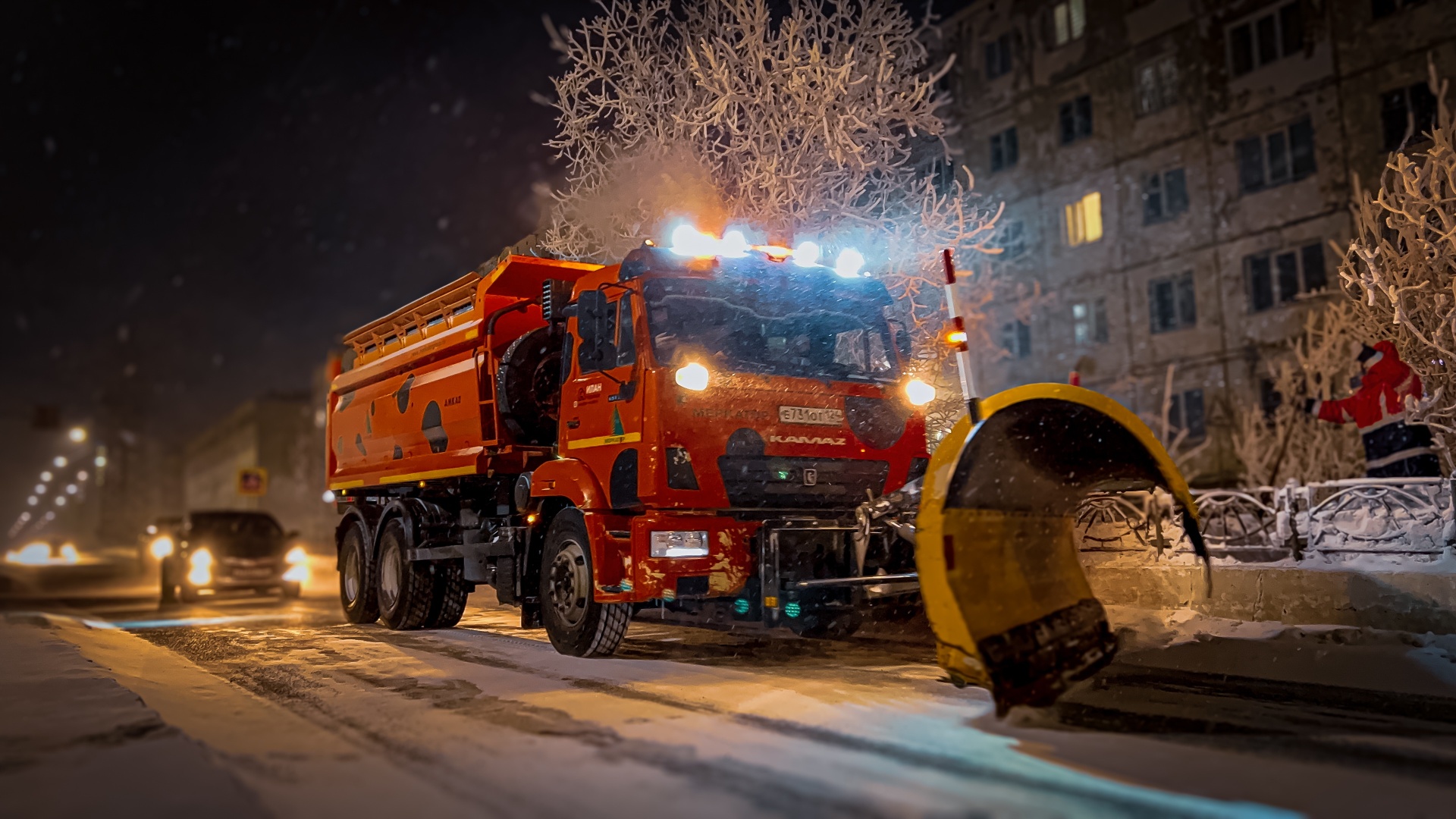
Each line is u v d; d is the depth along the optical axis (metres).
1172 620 7.91
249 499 69.19
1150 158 24.72
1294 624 7.34
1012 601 5.32
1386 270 8.75
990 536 5.38
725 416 7.07
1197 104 23.80
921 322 10.74
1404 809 3.65
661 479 6.82
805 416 7.36
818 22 10.80
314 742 4.91
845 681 6.44
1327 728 4.98
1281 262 22.34
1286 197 22.20
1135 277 24.94
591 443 7.53
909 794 3.85
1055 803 3.72
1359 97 21.09
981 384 14.83
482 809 3.73
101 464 84.81
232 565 16.66
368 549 11.43
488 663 7.66
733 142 10.76
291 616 13.47
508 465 9.08
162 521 17.98
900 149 11.10
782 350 7.47
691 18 11.02
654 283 7.18
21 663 7.63
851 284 7.91
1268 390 22.44
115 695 6.08
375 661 8.01
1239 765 4.27
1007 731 4.94
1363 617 6.99
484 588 13.82
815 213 10.84
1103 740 4.73
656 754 4.52
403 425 10.69
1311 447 11.91
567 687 6.39
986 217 11.10
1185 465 23.45
